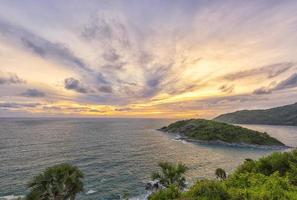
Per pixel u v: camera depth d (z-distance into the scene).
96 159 101.06
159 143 161.38
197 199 18.83
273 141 170.62
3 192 57.28
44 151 117.56
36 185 29.80
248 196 18.64
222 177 62.69
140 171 81.44
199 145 156.88
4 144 138.38
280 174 26.94
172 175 41.16
